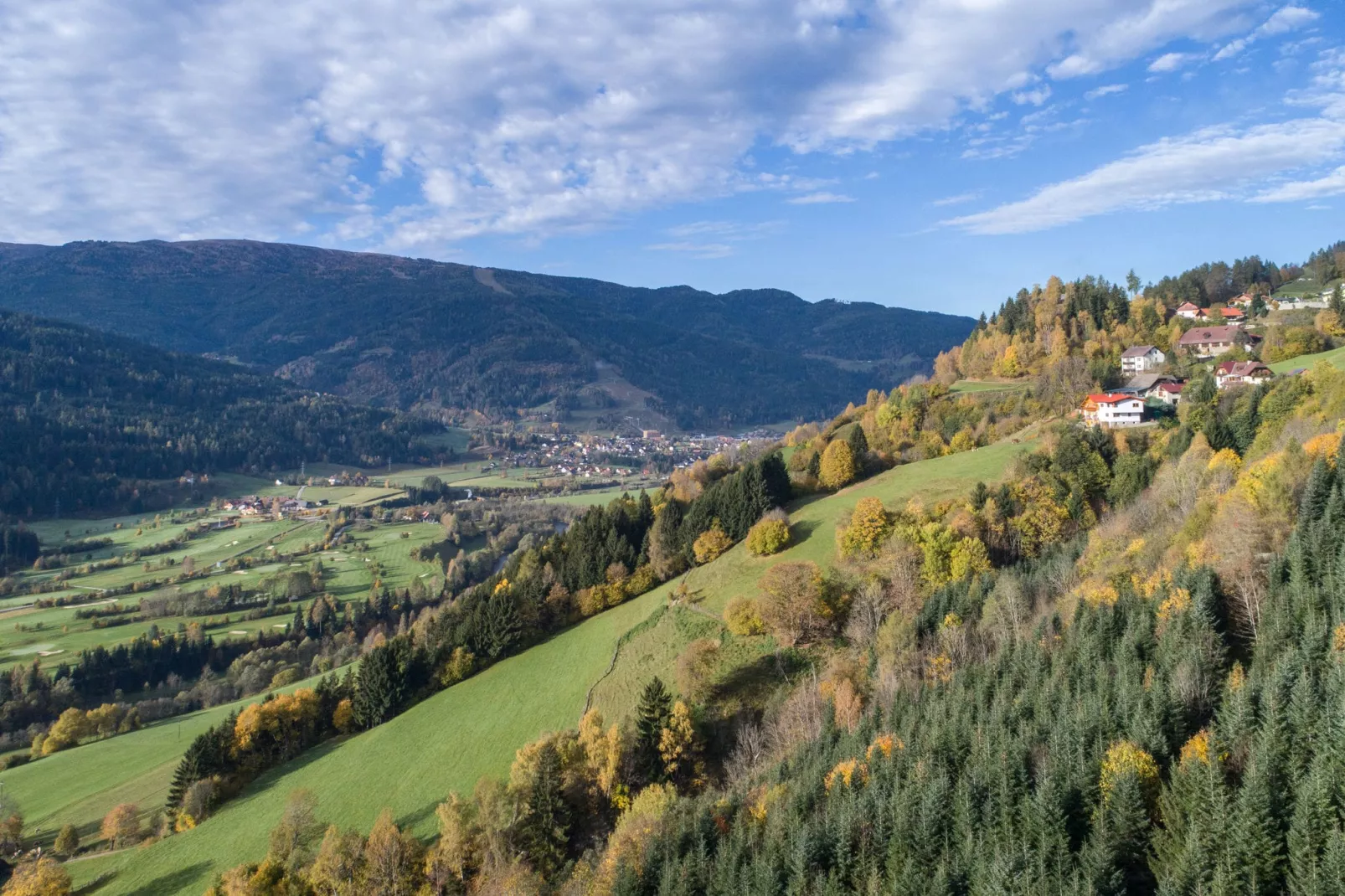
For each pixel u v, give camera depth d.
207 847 81.19
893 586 96.50
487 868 66.88
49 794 103.81
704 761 78.94
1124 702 55.44
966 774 54.53
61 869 78.06
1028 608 81.81
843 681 77.88
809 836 53.44
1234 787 46.09
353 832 70.62
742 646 94.62
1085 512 106.06
